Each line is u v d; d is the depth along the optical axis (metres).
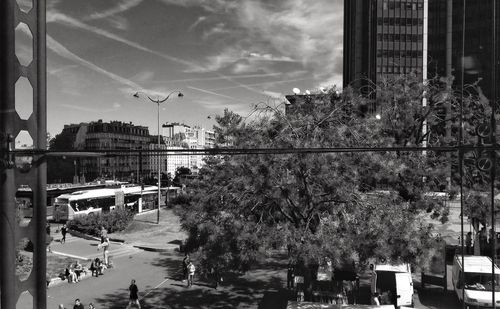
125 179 142.25
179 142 181.50
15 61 5.02
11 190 5.10
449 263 24.58
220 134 17.19
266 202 17.11
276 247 15.55
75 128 149.38
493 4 8.34
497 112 12.05
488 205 19.64
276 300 19.91
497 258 18.39
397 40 98.62
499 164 6.22
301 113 17.73
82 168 118.25
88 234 38.69
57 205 45.75
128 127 156.50
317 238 14.67
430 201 20.22
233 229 15.95
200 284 22.91
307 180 16.39
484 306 15.53
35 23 5.26
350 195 16.05
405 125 23.23
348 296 18.84
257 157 15.62
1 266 5.08
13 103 4.99
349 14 122.88
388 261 16.06
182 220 19.16
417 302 18.28
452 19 91.69
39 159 5.36
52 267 26.56
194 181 18.77
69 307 19.81
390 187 18.61
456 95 23.03
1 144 4.88
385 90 23.56
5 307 5.08
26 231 5.34
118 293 21.97
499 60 8.19
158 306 19.70
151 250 32.78
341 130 15.91
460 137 9.17
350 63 118.81
